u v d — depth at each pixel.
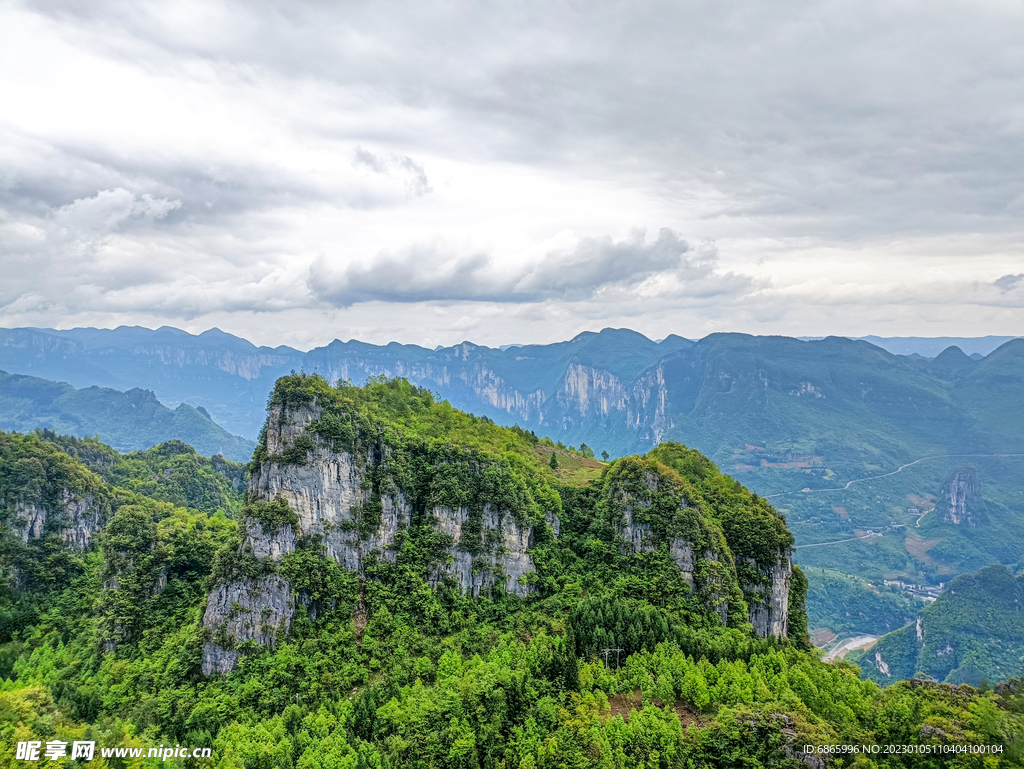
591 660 135.50
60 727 115.94
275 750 114.31
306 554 145.88
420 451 171.62
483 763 115.31
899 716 118.56
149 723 125.25
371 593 150.88
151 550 167.62
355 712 123.50
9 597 173.50
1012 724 114.69
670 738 113.06
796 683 128.88
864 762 109.56
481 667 130.62
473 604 155.50
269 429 152.75
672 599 153.00
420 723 118.31
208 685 134.75
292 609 141.62
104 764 107.12
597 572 164.00
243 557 142.38
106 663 147.38
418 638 144.38
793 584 185.12
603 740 112.25
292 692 130.75
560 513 178.25
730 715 116.44
